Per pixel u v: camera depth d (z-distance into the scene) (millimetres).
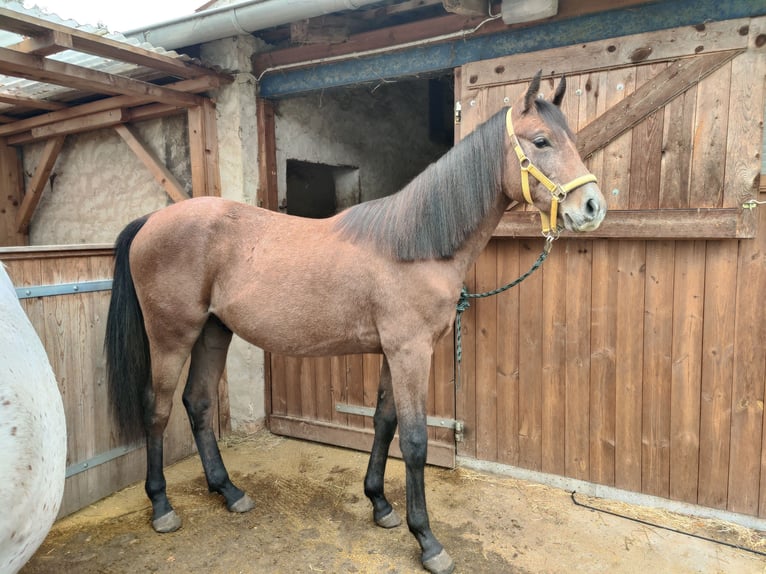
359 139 3930
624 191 2168
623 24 2117
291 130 3334
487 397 2625
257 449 3014
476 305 2600
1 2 2090
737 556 1950
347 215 2006
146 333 2232
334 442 3027
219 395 3154
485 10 2275
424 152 4723
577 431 2430
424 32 2551
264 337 2041
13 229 4309
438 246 1796
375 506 2193
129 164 3654
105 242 3885
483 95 2422
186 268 2080
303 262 1951
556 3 2146
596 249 2307
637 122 2111
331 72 2877
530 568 1899
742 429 2100
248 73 3029
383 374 2156
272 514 2299
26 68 2318
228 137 3066
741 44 1916
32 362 1055
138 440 2232
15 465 901
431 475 2646
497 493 2451
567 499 2391
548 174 1668
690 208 2047
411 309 1814
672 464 2246
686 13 2002
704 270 2107
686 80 2012
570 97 2238
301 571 1900
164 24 2793
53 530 2172
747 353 2062
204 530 2174
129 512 2328
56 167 4086
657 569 1886
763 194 1966
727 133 1967
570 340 2402
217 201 2162
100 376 2443
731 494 2145
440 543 1956
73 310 2316
